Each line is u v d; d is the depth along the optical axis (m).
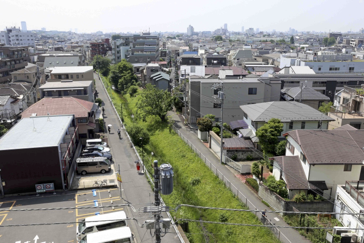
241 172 28.83
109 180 26.12
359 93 39.28
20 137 25.52
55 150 23.33
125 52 111.62
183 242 17.98
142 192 24.12
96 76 91.38
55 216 20.44
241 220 21.95
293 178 22.81
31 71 61.56
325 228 17.22
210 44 179.62
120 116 50.03
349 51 110.00
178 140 39.84
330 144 23.75
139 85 78.38
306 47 140.38
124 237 16.00
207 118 39.50
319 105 44.12
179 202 24.81
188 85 48.25
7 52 69.50
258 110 36.12
